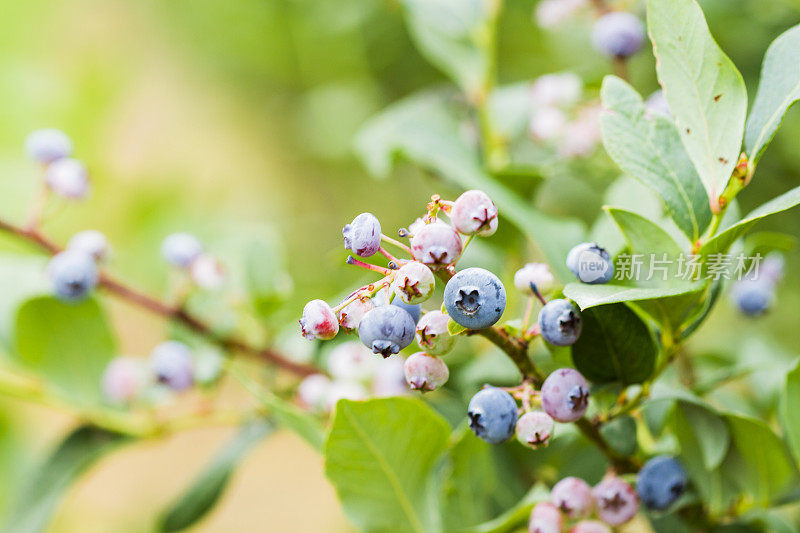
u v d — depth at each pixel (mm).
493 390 707
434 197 689
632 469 761
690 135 716
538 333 718
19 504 891
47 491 891
